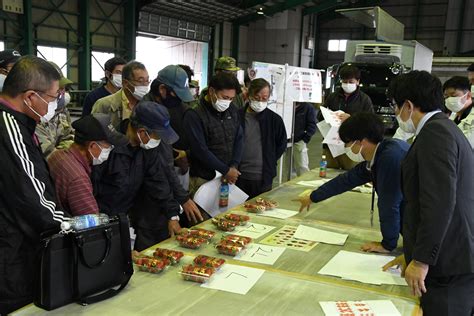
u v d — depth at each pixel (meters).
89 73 11.56
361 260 1.83
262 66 4.14
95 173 1.98
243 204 2.62
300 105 4.77
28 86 1.45
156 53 16.47
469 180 1.43
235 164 2.85
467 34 15.35
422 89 1.46
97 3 11.81
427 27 16.22
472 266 1.45
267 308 1.39
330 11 18.05
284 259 1.82
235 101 3.92
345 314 1.37
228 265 1.73
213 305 1.40
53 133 2.60
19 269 1.48
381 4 16.75
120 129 2.12
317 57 18.64
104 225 1.39
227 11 15.09
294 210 2.56
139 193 2.28
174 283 1.55
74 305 1.37
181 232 2.04
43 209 1.40
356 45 8.94
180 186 2.38
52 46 10.66
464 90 3.26
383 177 1.84
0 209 1.43
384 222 1.88
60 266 1.30
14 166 1.39
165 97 2.80
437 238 1.34
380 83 8.86
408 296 1.53
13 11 9.52
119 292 1.46
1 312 1.48
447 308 1.50
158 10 13.41
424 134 1.42
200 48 16.14
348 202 2.78
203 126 2.75
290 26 17.20
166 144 2.27
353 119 1.94
